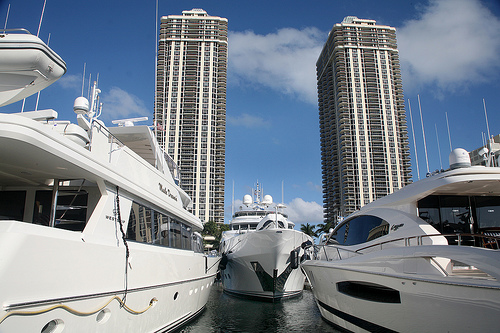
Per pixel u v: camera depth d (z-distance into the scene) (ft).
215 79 399.85
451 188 27.68
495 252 18.85
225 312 54.39
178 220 37.81
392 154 386.32
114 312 22.04
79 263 18.78
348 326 32.58
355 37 433.07
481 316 18.60
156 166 38.24
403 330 24.20
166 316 31.07
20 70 20.99
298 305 60.90
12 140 16.81
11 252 14.99
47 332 17.29
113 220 24.04
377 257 26.50
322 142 466.29
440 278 20.74
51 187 24.77
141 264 25.50
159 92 384.47
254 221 85.97
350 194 376.68
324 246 41.27
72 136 22.18
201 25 419.13
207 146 368.48
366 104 404.98
